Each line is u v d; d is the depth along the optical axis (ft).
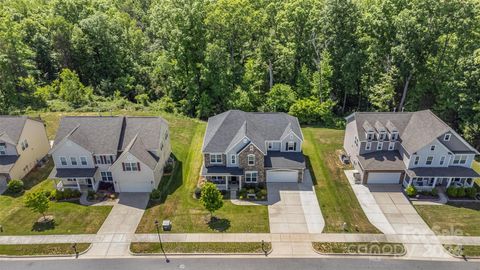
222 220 119.34
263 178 138.31
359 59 186.09
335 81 201.67
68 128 139.23
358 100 214.69
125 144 136.87
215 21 193.67
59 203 128.36
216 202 115.14
